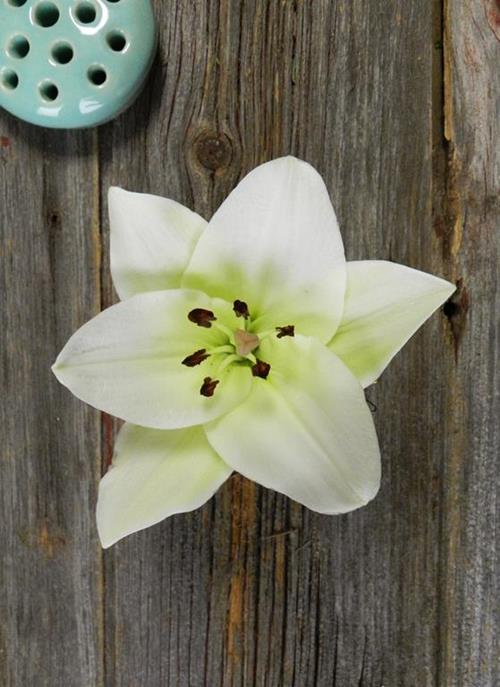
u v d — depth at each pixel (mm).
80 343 387
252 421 401
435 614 491
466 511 485
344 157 478
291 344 400
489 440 481
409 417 484
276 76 478
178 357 405
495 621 488
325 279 397
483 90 472
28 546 516
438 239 476
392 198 476
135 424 411
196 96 483
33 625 521
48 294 500
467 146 474
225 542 502
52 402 505
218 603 504
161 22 482
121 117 488
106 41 447
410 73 473
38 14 448
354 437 382
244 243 397
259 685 504
